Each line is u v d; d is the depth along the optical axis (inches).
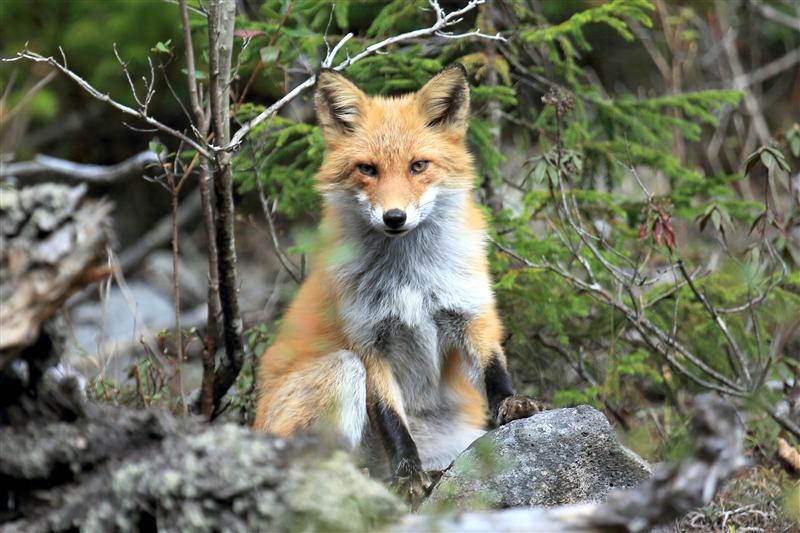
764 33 833.5
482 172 513.7
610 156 509.4
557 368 491.2
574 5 650.8
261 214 742.5
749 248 432.8
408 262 373.4
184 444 208.8
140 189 796.0
